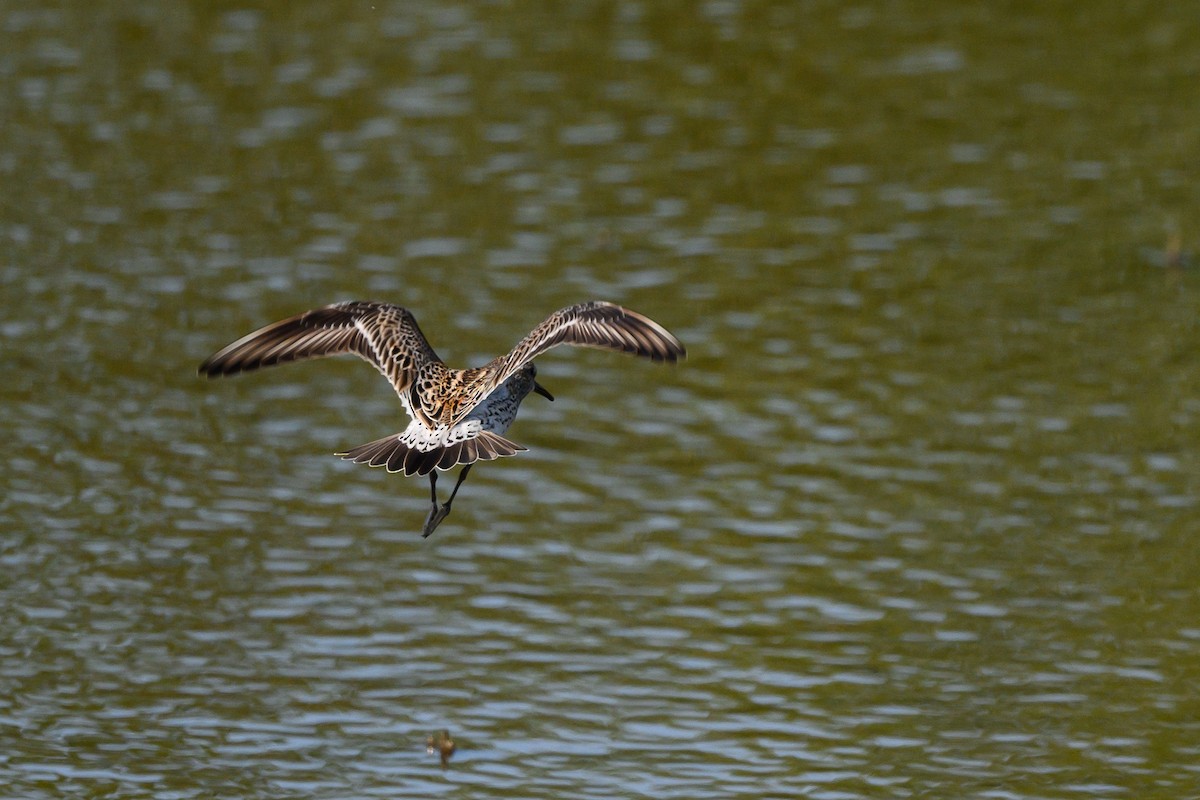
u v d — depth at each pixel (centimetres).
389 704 1459
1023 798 1328
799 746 1398
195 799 1330
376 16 3072
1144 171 2467
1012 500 1734
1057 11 3070
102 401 1925
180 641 1535
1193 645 1516
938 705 1449
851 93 2736
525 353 900
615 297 2136
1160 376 1955
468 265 2219
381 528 1717
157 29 3014
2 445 1828
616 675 1492
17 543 1662
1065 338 2044
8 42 2942
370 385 2016
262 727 1423
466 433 905
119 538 1680
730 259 2242
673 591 1611
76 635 1538
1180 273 2183
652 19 3045
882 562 1644
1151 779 1348
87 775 1354
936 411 1897
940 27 3002
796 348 2036
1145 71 2792
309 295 2136
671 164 2514
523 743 1405
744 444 1848
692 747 1398
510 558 1666
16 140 2573
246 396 1966
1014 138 2577
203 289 2158
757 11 3084
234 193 2434
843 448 1834
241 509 1739
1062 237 2294
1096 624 1549
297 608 1586
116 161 2525
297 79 2795
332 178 2477
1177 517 1697
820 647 1527
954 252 2259
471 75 2809
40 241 2281
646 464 1819
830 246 2280
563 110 2680
